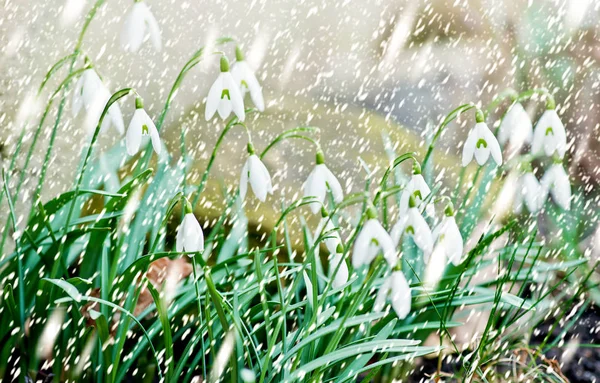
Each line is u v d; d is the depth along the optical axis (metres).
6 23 1.11
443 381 1.03
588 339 1.13
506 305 1.04
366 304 0.99
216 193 1.24
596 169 1.53
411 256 1.04
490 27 1.83
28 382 0.98
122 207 0.96
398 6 1.97
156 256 0.90
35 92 1.13
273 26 1.78
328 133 1.49
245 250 1.08
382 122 1.61
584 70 1.64
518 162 1.02
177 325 1.01
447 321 1.00
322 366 0.91
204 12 1.59
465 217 1.08
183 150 1.07
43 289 0.93
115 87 1.37
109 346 0.93
